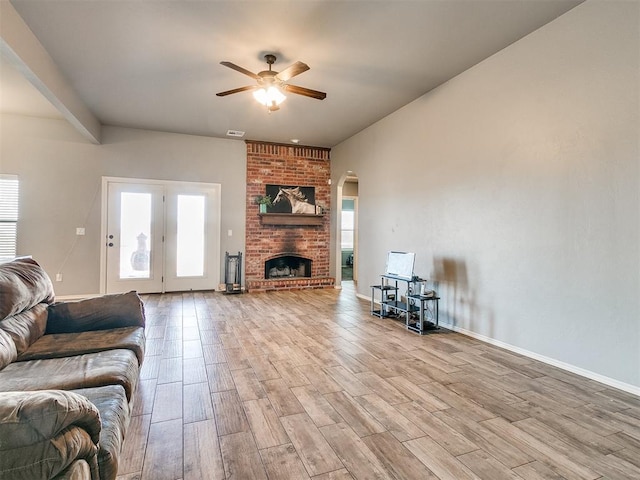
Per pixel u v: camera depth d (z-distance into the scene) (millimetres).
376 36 3127
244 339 3582
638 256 2414
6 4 2676
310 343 3479
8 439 805
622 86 2475
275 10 2768
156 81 4031
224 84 4109
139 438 1864
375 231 5570
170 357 3059
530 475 1614
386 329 4008
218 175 6383
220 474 1599
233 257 6359
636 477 1607
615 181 2525
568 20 2797
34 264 2551
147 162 5914
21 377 1635
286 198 6859
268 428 1980
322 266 7188
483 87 3584
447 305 4090
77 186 5508
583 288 2734
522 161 3193
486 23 2941
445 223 4117
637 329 2422
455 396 2389
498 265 3443
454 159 3971
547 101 2971
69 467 918
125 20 2908
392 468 1656
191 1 2664
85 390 1563
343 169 6672
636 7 2396
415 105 4609
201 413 2133
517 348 3256
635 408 2238
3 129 5152
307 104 4750
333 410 2189
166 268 6098
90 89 4246
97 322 2504
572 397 2383
